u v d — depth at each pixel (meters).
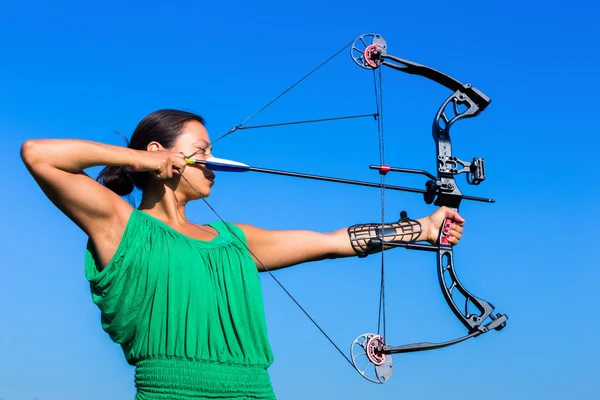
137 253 3.24
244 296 3.39
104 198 3.21
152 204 3.55
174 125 3.67
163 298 3.24
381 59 4.34
